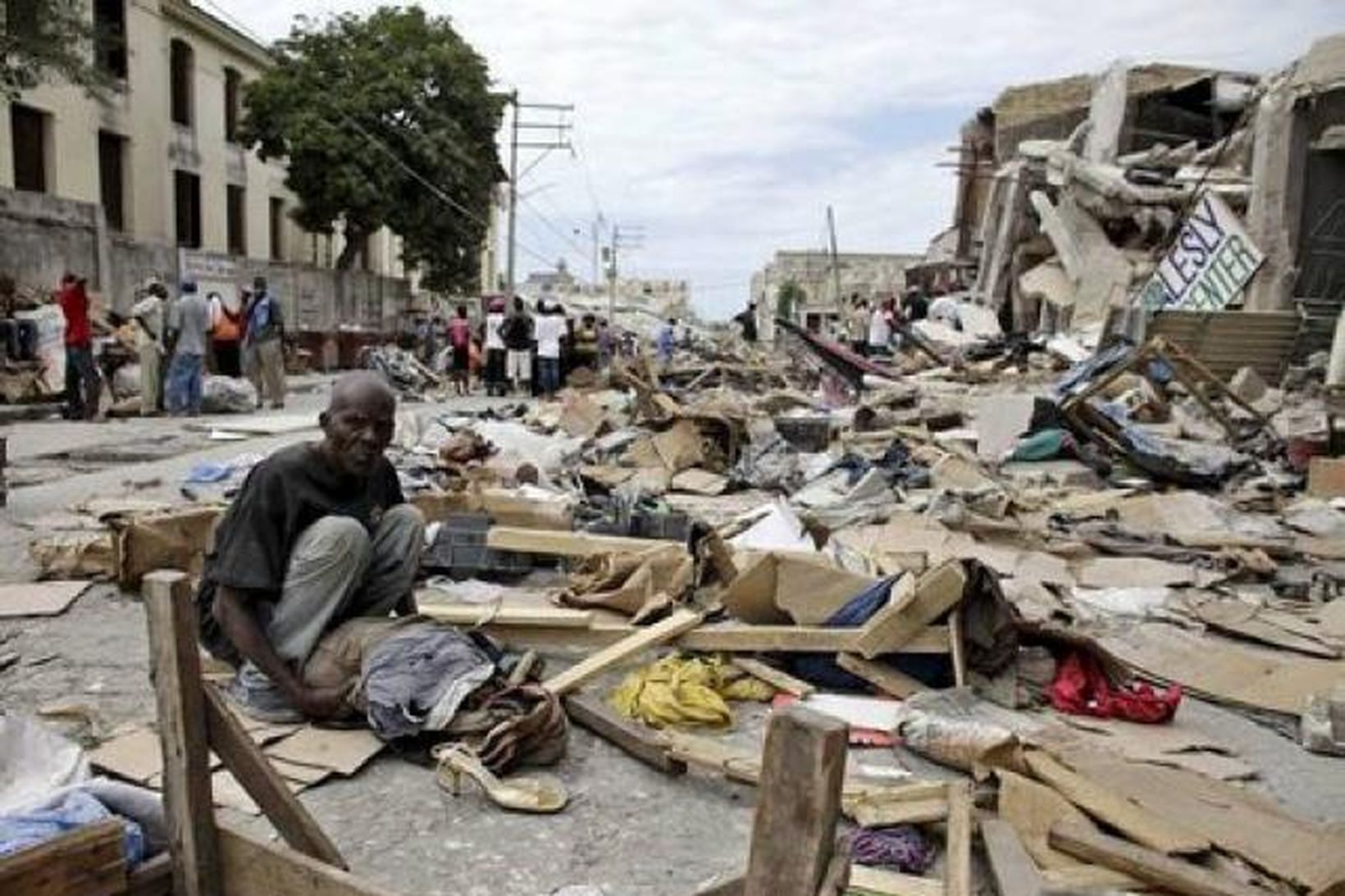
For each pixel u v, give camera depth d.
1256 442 10.93
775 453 10.28
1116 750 3.91
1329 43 14.54
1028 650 4.57
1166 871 2.90
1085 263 19.69
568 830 3.21
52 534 6.74
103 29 18.88
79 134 25.36
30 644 4.74
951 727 3.74
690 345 33.34
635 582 5.13
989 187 29.12
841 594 4.72
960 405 13.22
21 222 17.48
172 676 2.09
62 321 15.59
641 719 4.05
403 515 4.05
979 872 3.02
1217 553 7.14
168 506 7.41
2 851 2.21
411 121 33.19
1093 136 22.98
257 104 31.25
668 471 9.66
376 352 20.97
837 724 1.50
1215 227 16.11
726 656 4.66
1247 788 3.71
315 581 3.70
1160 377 12.21
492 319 19.42
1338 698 4.50
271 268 27.73
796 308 54.16
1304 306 15.08
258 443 11.52
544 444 10.34
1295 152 15.21
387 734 3.58
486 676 3.70
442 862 3.00
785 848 1.52
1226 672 4.86
